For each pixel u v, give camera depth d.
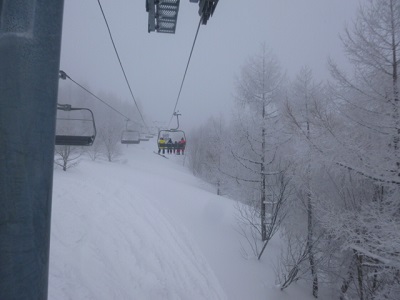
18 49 0.83
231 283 7.49
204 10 3.49
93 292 4.37
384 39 7.16
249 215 12.09
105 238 6.54
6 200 0.82
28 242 0.85
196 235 9.91
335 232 7.49
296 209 10.94
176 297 5.42
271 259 9.80
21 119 0.83
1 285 0.81
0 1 0.83
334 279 9.34
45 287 0.93
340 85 7.82
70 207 8.09
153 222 9.02
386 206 7.13
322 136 7.39
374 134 7.43
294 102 10.84
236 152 13.03
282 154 11.72
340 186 9.38
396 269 6.23
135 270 5.70
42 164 0.89
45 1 0.90
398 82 7.04
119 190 12.69
